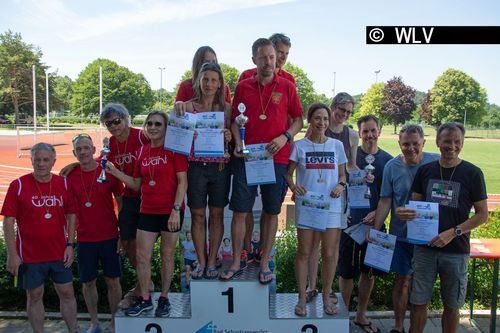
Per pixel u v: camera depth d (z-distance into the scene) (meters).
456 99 75.31
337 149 3.87
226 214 4.44
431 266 3.79
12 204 3.78
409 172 4.18
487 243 4.61
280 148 3.60
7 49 65.69
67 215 4.03
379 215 4.31
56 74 72.94
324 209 3.68
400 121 71.44
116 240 4.25
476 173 3.61
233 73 55.69
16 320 4.89
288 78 4.61
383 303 5.32
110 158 4.26
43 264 3.87
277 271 5.29
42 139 33.12
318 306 4.07
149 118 3.71
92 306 4.40
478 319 4.96
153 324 3.87
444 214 3.68
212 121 3.60
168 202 3.74
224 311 3.82
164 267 3.86
